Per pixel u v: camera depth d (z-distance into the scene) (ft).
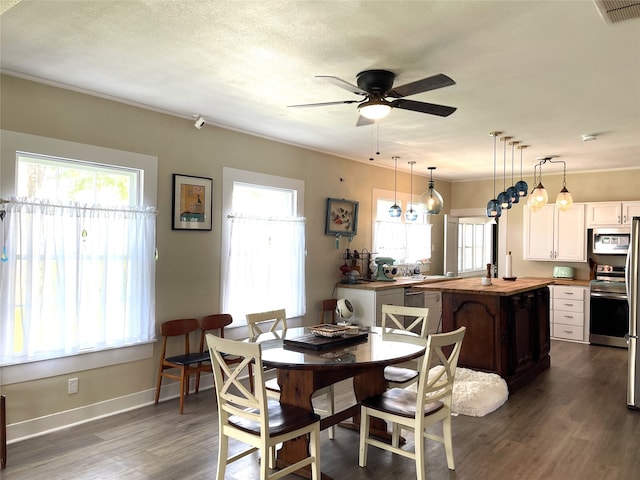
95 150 11.69
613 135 15.48
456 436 10.93
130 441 10.46
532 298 16.11
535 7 7.10
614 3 6.63
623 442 10.59
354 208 20.13
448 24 7.70
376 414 9.14
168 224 13.37
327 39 8.35
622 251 20.79
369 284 18.97
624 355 18.99
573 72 9.84
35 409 10.71
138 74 10.32
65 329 11.05
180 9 7.36
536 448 10.27
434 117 13.42
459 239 27.66
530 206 16.96
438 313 22.38
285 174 17.07
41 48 8.98
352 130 15.21
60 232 10.98
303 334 10.52
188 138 13.87
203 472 9.10
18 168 10.68
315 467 8.29
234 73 10.16
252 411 8.49
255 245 15.69
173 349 13.48
